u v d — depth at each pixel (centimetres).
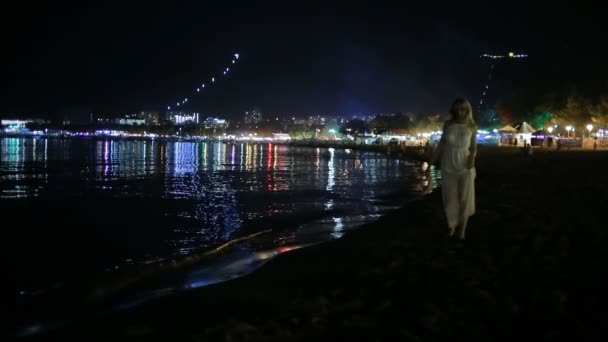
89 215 1894
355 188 3044
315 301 610
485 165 3741
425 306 555
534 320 497
